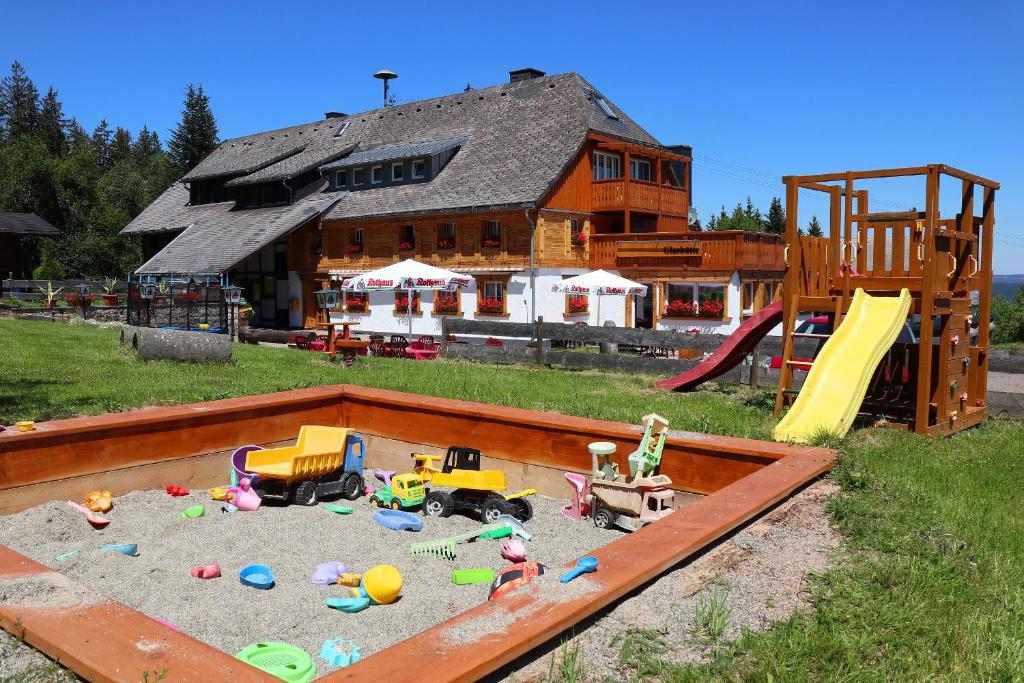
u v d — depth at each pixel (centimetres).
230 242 3766
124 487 782
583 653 348
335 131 4428
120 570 566
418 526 698
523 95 3681
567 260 3170
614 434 754
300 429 870
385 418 941
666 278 3044
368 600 508
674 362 1622
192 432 834
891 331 1021
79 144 11131
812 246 1193
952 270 1091
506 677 321
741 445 698
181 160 9650
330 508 763
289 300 3956
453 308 3269
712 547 491
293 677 375
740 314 2897
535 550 639
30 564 380
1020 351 1964
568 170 3175
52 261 6350
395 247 3469
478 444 860
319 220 3719
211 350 1588
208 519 714
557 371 1717
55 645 302
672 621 391
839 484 650
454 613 496
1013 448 951
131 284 2681
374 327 3556
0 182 7019
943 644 408
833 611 421
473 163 3444
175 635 310
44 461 721
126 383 1221
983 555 542
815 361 1002
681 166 3972
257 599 517
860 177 1105
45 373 1312
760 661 364
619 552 417
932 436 1000
